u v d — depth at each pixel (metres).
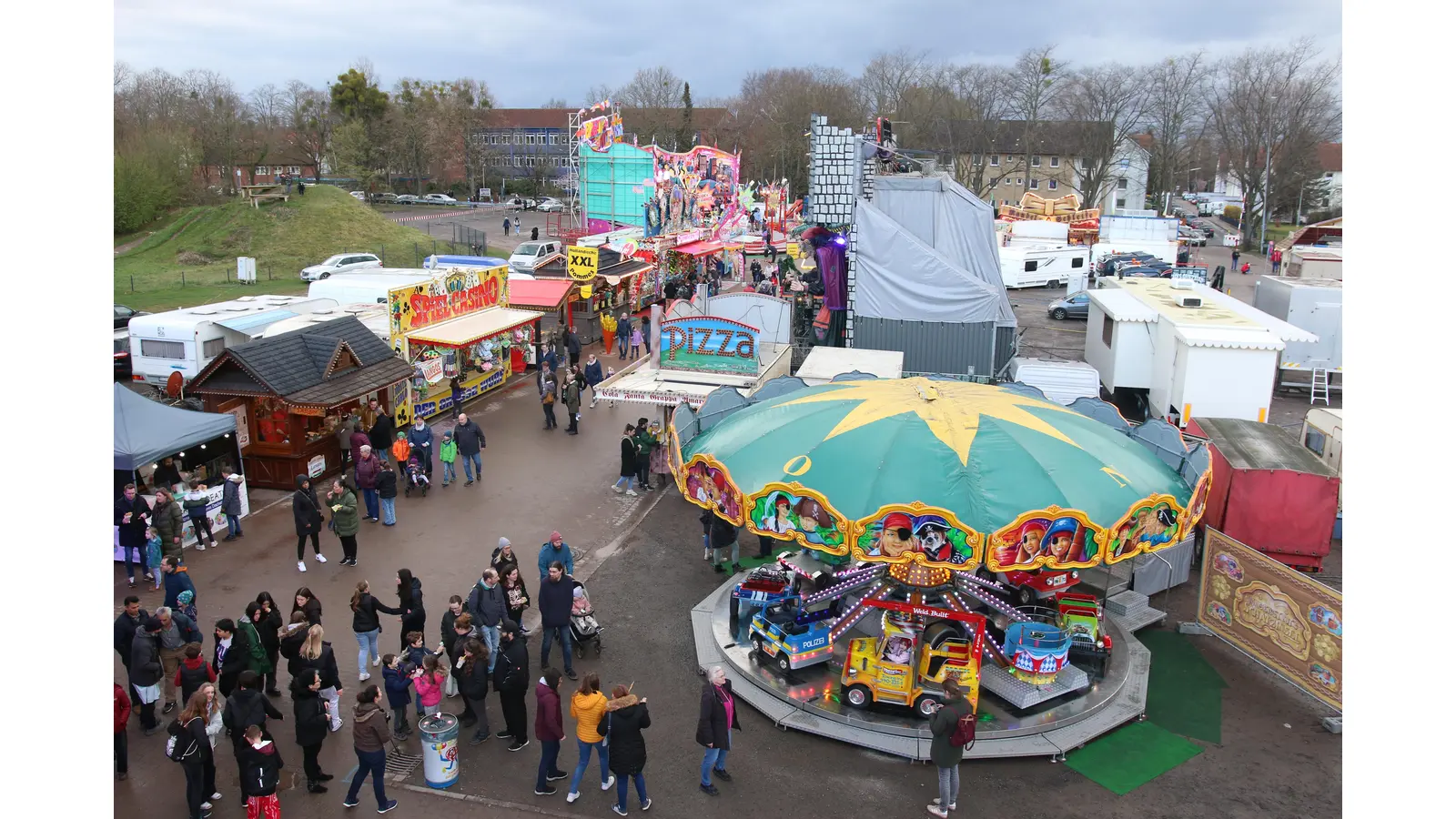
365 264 47.72
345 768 10.70
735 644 13.31
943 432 11.45
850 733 11.23
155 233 56.47
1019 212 73.19
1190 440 13.69
